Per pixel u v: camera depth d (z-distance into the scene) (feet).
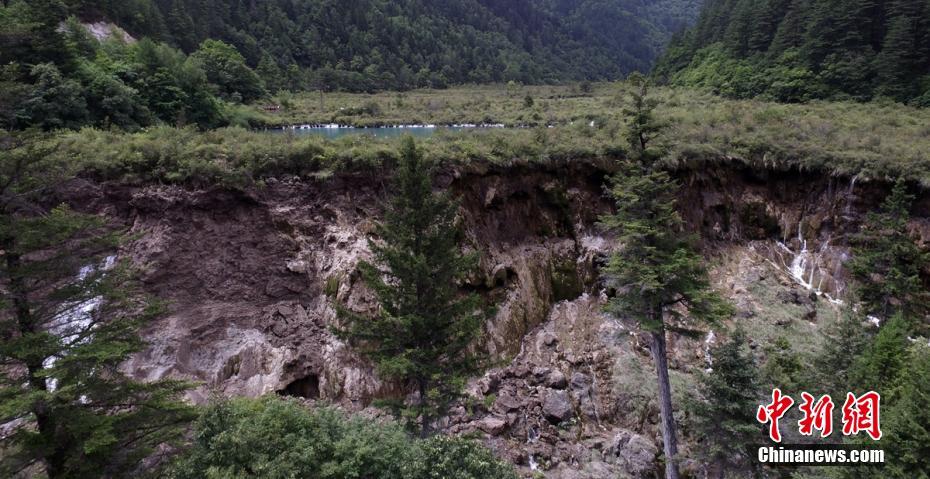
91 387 32.68
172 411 36.09
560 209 79.66
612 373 62.39
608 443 53.88
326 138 75.41
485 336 63.82
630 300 50.21
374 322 44.01
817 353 64.08
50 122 82.07
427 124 198.80
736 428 44.42
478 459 36.40
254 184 63.82
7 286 31.42
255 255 62.13
